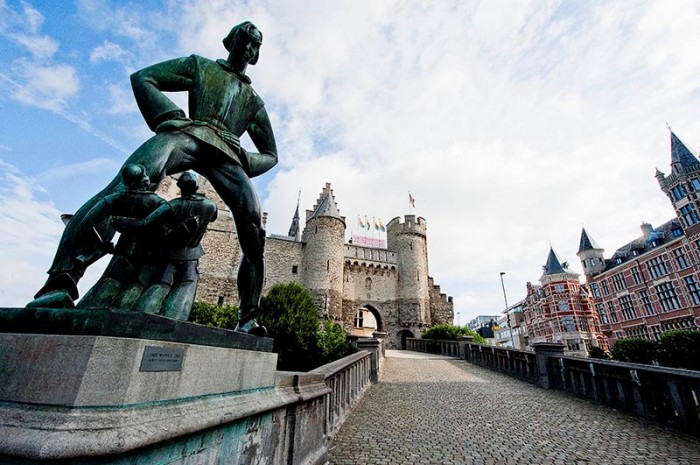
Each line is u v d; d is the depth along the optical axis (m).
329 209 32.66
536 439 4.42
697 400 4.59
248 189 2.26
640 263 32.50
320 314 28.62
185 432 1.27
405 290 34.66
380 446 4.10
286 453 2.45
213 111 2.12
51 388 1.06
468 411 6.07
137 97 1.95
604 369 6.66
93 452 0.93
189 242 1.79
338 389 5.18
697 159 27.33
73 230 1.38
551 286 43.56
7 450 0.94
